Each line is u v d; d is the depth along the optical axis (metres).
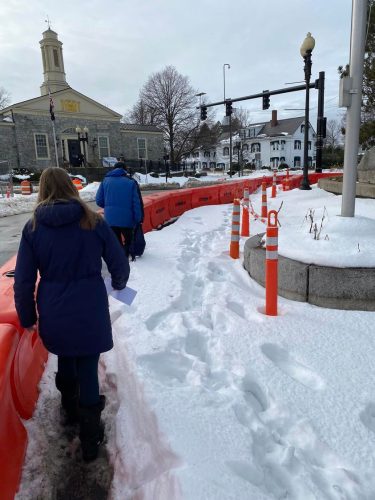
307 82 16.36
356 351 3.49
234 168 69.06
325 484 2.18
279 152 78.25
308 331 3.87
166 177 41.41
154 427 2.57
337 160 61.06
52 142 41.47
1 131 38.94
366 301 4.34
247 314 4.36
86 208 2.38
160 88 56.94
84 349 2.38
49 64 47.25
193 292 5.28
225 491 2.03
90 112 43.50
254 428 2.59
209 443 2.38
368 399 2.85
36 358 3.37
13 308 3.11
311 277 4.53
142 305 4.67
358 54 5.04
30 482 2.38
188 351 3.68
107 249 2.47
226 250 7.50
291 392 2.95
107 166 42.44
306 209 12.16
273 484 2.18
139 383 3.04
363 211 9.97
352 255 4.46
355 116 5.11
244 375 3.15
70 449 2.67
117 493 2.30
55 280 2.37
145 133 47.97
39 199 2.38
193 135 57.81
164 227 10.69
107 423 2.91
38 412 2.97
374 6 14.27
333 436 2.51
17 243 10.21
